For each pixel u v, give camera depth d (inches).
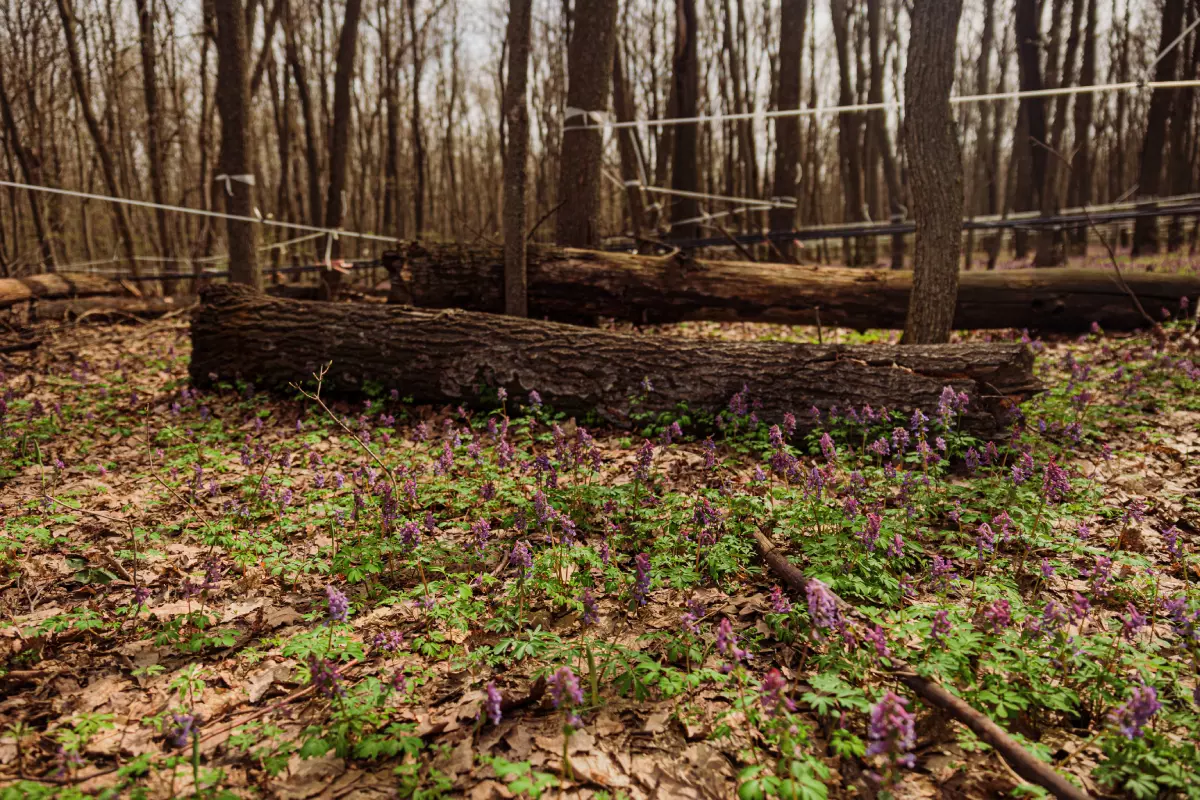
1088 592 153.4
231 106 461.1
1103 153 1605.6
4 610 160.2
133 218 1057.5
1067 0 923.4
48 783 107.0
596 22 401.7
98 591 168.1
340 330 312.8
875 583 150.3
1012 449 215.8
